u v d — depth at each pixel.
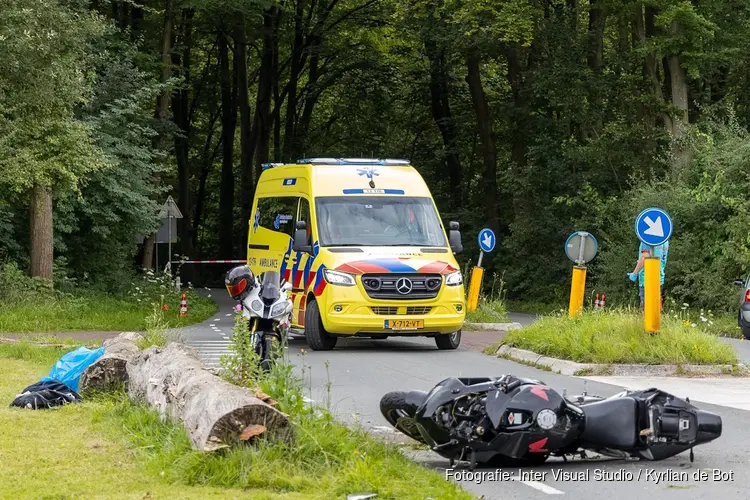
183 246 64.19
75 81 31.34
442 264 22.97
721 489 9.48
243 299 16.33
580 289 22.52
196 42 65.25
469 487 9.52
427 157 62.84
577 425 10.14
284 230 25.56
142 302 38.16
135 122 41.91
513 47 51.44
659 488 9.51
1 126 29.95
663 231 19.30
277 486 8.84
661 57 42.84
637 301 40.56
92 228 39.69
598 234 46.12
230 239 69.62
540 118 50.75
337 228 23.48
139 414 11.81
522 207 49.41
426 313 22.66
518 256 50.06
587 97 48.03
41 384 14.04
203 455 9.20
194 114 73.31
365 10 61.47
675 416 10.42
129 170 40.56
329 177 24.36
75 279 39.09
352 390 16.27
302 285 23.66
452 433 10.15
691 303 37.81
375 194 24.20
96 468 9.58
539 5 49.03
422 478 9.30
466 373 18.64
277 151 66.69
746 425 13.10
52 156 30.89
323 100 70.25
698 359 18.89
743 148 36.91
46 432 11.48
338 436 9.98
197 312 37.16
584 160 46.47
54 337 25.72
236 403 9.45
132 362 13.70
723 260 35.94
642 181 43.22
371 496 8.49
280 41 64.00
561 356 19.69
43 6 29.95
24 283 33.41
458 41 49.00
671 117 44.69
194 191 83.06
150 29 48.75
